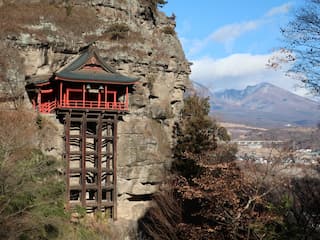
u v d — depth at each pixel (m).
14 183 33.41
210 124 58.41
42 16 57.06
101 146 53.03
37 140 48.41
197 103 67.75
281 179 26.14
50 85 54.31
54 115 52.50
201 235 28.89
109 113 53.59
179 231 37.53
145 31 65.56
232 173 27.98
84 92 52.72
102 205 51.72
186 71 69.25
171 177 51.62
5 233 31.91
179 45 70.31
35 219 35.09
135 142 56.06
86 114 52.47
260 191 28.70
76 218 48.09
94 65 54.44
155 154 57.44
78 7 61.09
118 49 59.47
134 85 59.31
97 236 47.19
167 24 70.38
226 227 28.00
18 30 54.66
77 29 58.69
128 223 53.47
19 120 47.94
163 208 45.19
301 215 25.98
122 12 62.72
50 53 56.84
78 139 54.12
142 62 61.06
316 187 25.86
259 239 25.52
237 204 26.41
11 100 52.38
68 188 49.56
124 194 55.28
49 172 44.03
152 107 61.75
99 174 51.81
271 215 25.22
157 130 61.09
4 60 52.56
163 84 64.38
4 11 56.00
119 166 54.53
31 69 55.41
